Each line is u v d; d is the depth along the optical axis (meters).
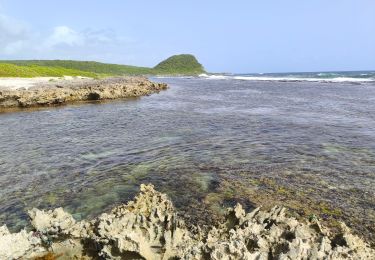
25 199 14.68
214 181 16.11
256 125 30.33
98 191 15.38
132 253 8.22
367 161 18.77
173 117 35.84
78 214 13.23
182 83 113.38
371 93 61.59
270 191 14.78
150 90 73.62
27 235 9.43
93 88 58.47
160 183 16.08
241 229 8.76
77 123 32.56
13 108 44.78
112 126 30.73
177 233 8.85
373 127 28.44
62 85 71.12
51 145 23.56
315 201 13.72
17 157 20.75
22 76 96.38
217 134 26.53
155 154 20.94
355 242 8.50
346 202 13.61
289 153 20.56
